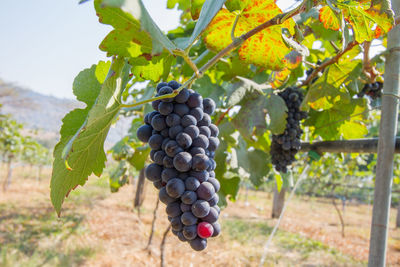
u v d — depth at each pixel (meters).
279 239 3.13
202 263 2.15
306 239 3.25
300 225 4.17
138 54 0.30
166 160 0.35
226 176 0.84
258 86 0.68
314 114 0.81
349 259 2.62
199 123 0.38
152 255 2.17
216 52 0.48
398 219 4.96
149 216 3.39
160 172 0.36
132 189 5.62
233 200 0.84
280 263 2.34
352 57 0.60
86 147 0.32
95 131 0.31
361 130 0.77
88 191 4.83
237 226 3.49
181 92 0.35
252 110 0.67
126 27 0.26
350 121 0.77
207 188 0.33
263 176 0.88
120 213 3.42
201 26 0.34
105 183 5.85
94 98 0.33
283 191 4.59
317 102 0.67
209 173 0.38
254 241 2.94
